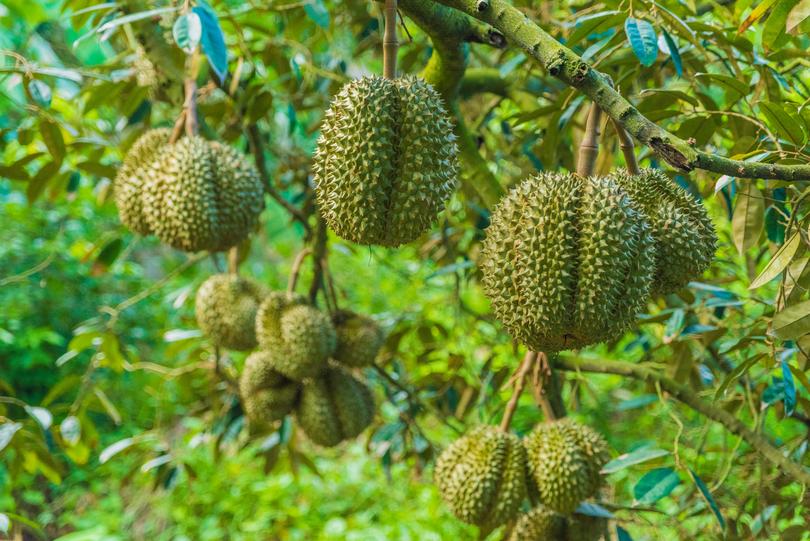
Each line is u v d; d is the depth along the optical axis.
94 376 6.53
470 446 2.78
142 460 3.68
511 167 3.58
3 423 2.94
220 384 3.50
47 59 4.38
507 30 2.12
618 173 2.38
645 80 2.94
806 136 2.33
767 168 2.07
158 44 2.95
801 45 2.83
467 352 4.07
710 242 2.35
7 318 6.32
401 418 3.33
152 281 7.54
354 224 2.28
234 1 3.61
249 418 3.38
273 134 3.64
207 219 2.72
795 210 2.33
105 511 5.56
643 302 2.24
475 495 2.71
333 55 3.35
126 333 6.73
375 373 3.55
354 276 7.22
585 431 2.74
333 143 2.27
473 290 5.21
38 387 6.38
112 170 3.23
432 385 3.43
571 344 2.25
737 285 3.49
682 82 2.92
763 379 3.06
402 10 2.42
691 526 3.54
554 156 2.86
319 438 3.16
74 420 3.09
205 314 3.12
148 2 3.04
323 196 2.30
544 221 2.20
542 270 2.20
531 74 3.08
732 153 2.59
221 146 2.80
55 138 2.98
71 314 6.64
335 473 5.84
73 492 5.76
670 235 2.30
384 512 5.34
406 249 4.54
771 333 2.30
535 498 2.77
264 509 5.44
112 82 3.06
